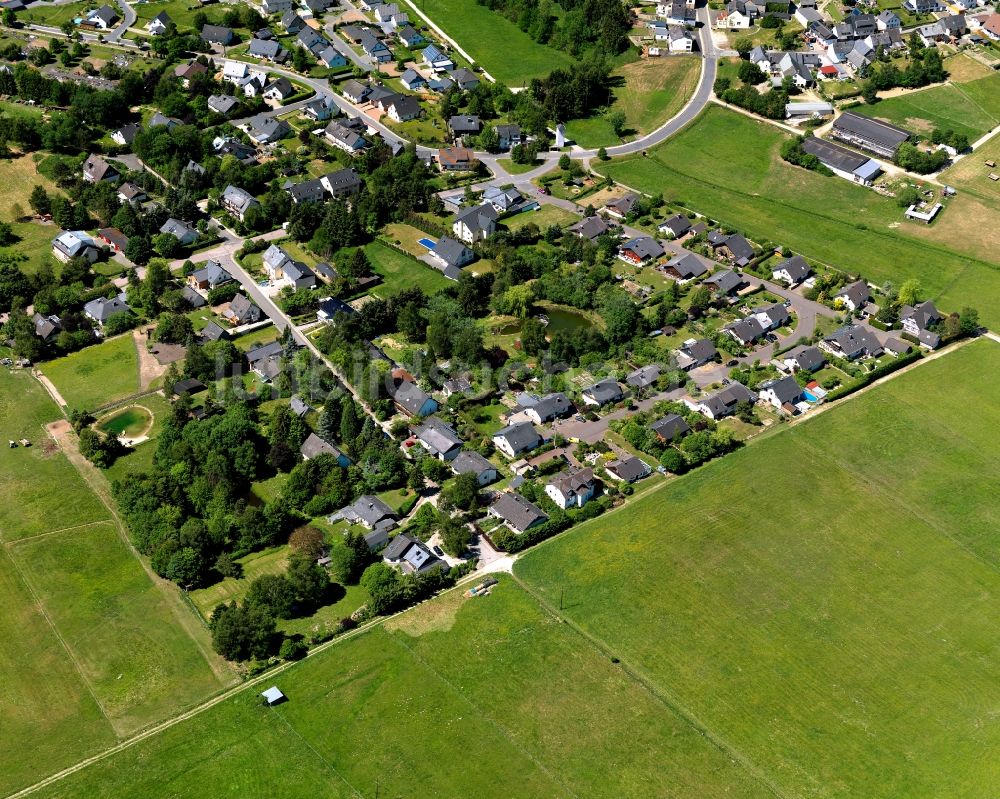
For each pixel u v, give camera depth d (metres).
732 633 159.12
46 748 143.12
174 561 164.88
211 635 158.88
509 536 173.00
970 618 162.88
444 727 145.12
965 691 151.12
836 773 139.25
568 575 168.75
